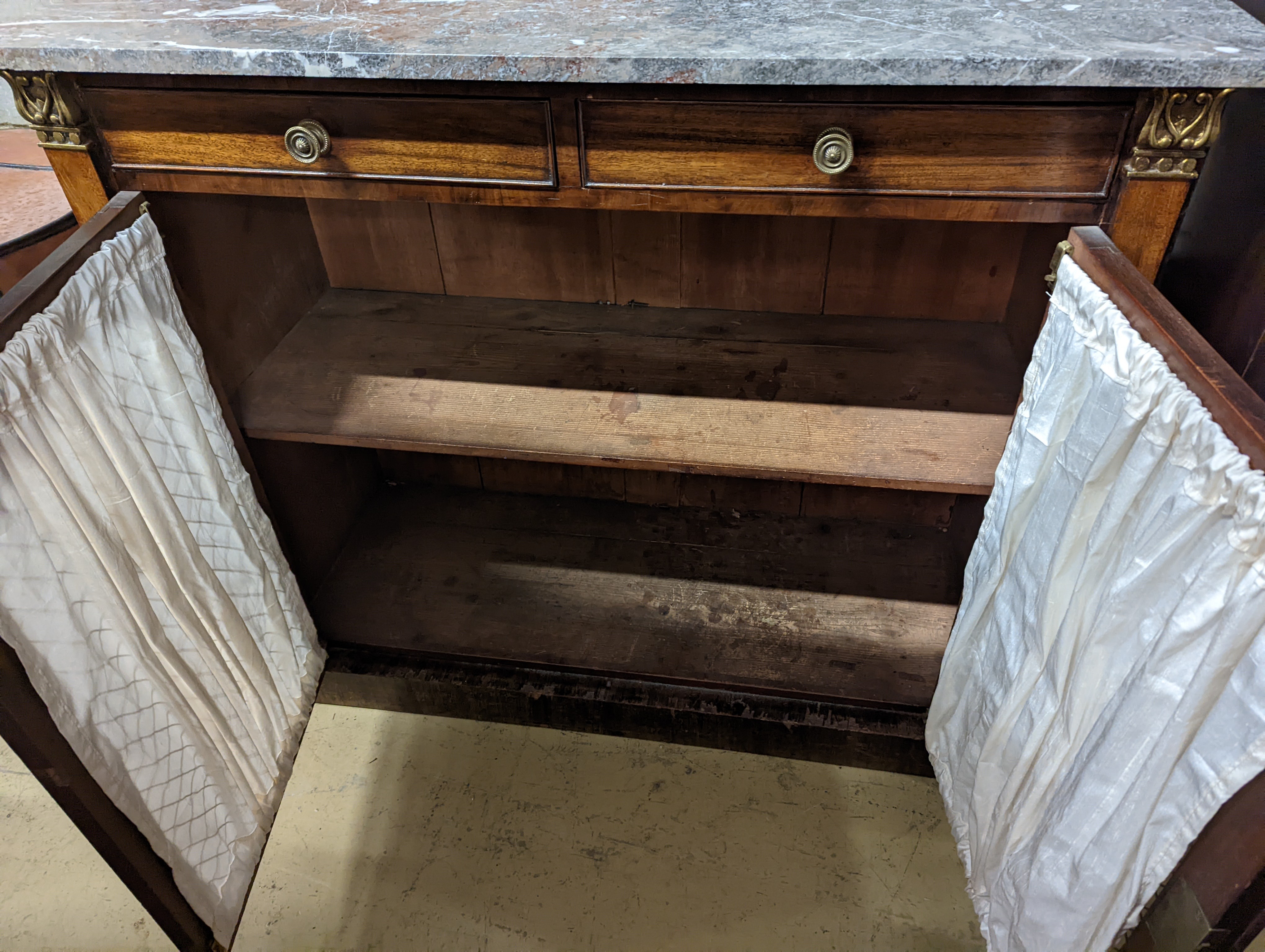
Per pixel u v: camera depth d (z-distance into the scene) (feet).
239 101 3.00
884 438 3.77
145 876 3.16
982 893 3.44
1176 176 2.69
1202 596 2.18
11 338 2.48
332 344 4.43
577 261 4.56
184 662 3.27
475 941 3.83
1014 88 2.64
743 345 4.33
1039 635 2.97
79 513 2.73
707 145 2.88
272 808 3.99
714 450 3.76
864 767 4.47
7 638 2.50
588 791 4.39
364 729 4.70
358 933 3.87
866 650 4.58
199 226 3.67
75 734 2.79
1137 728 2.45
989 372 4.09
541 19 2.97
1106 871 2.68
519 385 4.15
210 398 3.55
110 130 3.14
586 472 5.41
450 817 4.29
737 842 4.16
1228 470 2.05
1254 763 2.12
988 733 3.34
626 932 3.84
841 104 2.73
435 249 4.63
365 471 5.46
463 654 4.64
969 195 2.87
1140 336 2.43
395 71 2.73
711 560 5.09
